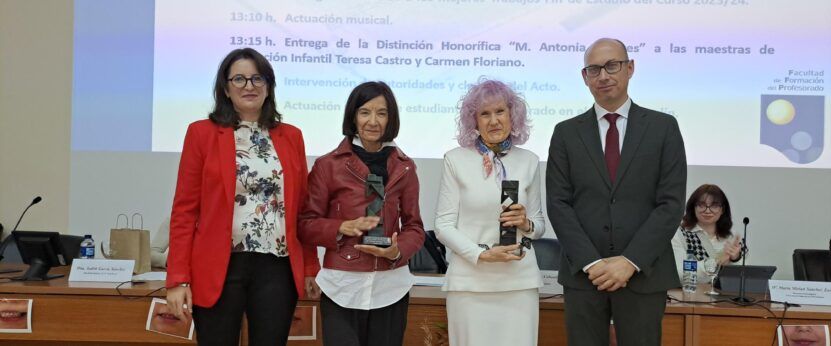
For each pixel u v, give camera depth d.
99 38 4.69
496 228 2.44
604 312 2.38
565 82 4.56
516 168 2.47
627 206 2.34
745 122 4.50
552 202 2.43
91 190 4.73
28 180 4.75
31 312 2.80
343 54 4.63
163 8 4.65
